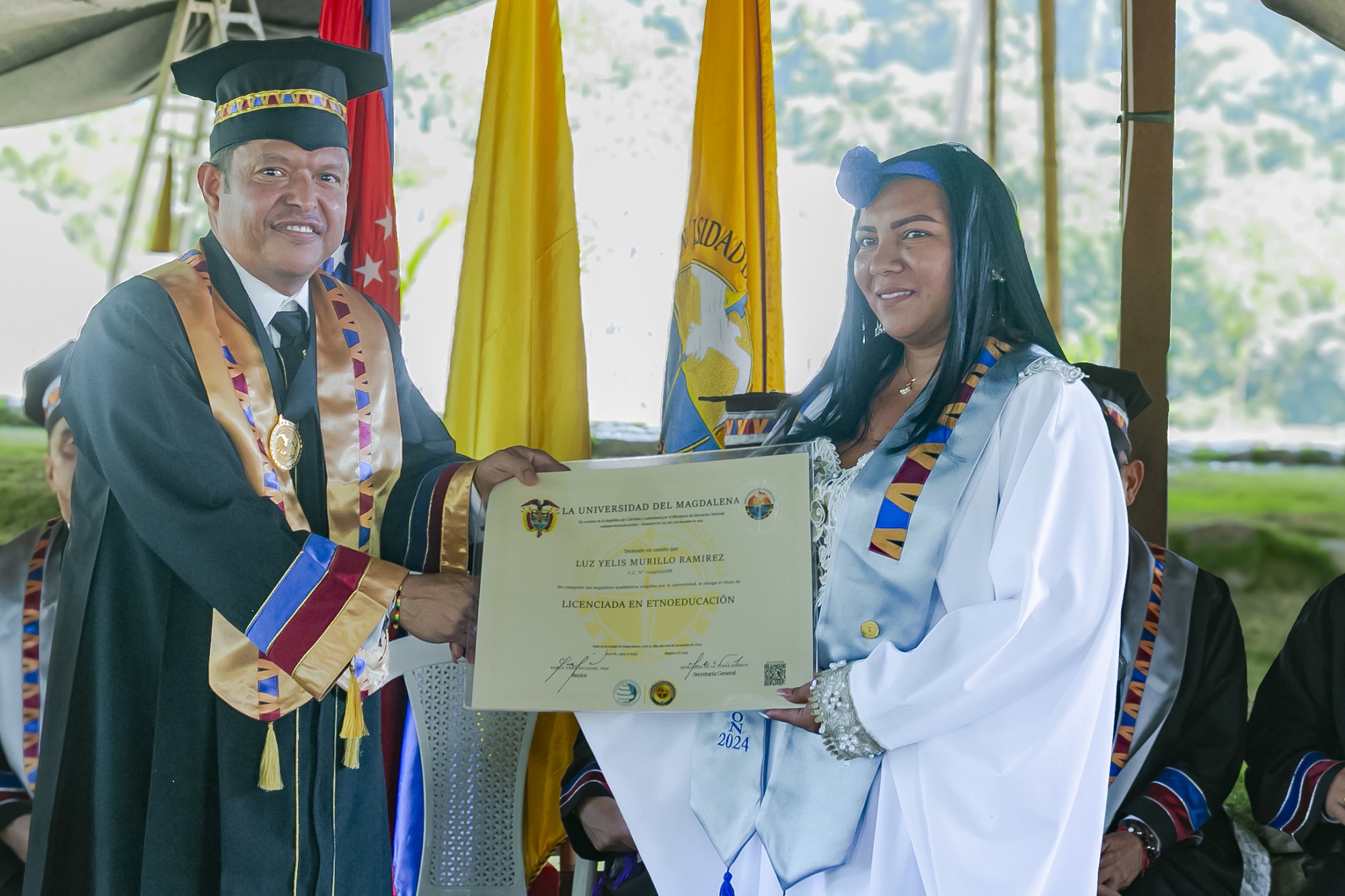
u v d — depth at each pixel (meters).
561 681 1.98
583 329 2.83
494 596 2.06
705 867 1.99
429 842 2.36
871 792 1.85
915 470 1.90
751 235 2.85
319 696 2.00
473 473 2.19
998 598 1.77
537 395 2.74
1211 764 2.36
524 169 2.72
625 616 1.99
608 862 2.33
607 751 2.06
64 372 2.15
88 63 3.45
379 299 2.69
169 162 3.51
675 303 2.80
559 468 2.14
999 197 1.96
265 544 2.01
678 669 1.93
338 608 2.02
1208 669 2.43
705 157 2.82
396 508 2.25
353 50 2.27
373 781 2.17
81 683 2.06
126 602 2.08
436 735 2.39
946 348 1.92
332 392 2.24
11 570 2.60
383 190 2.72
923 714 1.74
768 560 1.94
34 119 3.52
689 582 1.97
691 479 2.03
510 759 2.42
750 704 1.87
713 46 2.86
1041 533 1.75
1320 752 2.42
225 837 2.00
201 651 2.06
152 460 2.03
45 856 2.00
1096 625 1.76
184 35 3.45
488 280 2.71
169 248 3.50
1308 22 3.13
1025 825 1.71
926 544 1.85
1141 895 2.22
